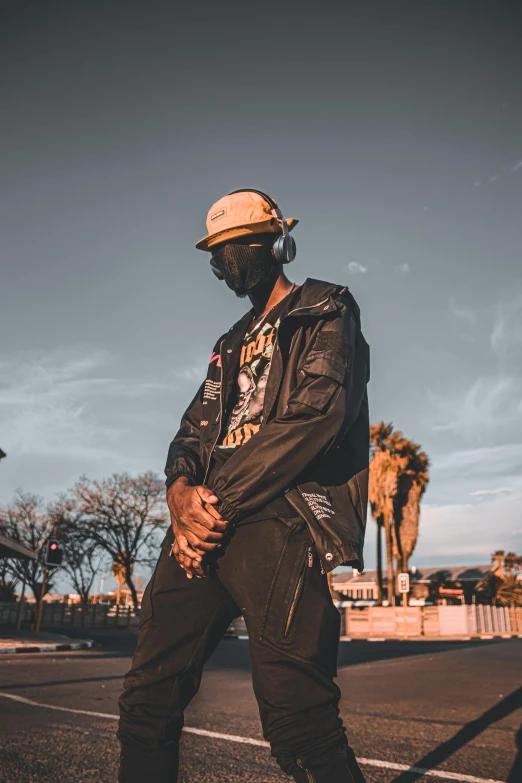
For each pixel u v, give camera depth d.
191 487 1.24
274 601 1.18
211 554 1.26
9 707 4.70
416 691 6.19
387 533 34.28
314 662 1.15
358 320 1.41
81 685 6.20
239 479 1.16
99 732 3.75
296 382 1.34
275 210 1.49
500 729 4.09
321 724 1.14
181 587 1.32
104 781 2.71
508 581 43.47
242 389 1.46
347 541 1.20
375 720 4.45
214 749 3.41
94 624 30.83
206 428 1.48
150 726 1.29
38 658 9.96
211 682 6.95
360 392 1.33
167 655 1.32
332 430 1.19
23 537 37.09
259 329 1.49
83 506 36.66
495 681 7.05
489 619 33.72
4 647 11.41
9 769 2.89
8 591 36.03
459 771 2.99
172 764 1.31
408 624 30.67
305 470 1.25
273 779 2.83
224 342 1.56
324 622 1.18
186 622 1.32
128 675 1.35
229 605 1.34
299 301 1.43
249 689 6.25
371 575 66.12
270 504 1.22
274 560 1.19
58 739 3.54
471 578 57.44
